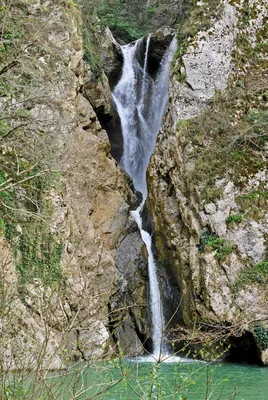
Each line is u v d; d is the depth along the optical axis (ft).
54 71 54.90
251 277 50.57
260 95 59.67
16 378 20.31
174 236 56.85
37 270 46.88
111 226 56.13
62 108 54.24
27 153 48.60
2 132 47.44
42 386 20.29
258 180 54.65
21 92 51.01
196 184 54.80
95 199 55.67
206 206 53.62
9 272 44.29
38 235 47.85
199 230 53.57
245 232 52.37
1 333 20.35
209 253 51.85
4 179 46.55
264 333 48.24
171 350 55.16
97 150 56.80
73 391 19.02
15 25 51.49
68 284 48.32
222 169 54.85
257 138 56.54
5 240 45.83
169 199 58.80
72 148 53.88
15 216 46.73
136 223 58.65
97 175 56.29
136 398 28.53
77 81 57.72
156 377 19.85
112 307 52.70
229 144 55.93
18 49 49.08
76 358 44.78
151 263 59.41
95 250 53.06
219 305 50.34
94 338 47.73
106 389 19.95
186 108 59.36
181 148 57.41
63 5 57.77
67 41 56.85
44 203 49.11
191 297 53.26
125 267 55.36
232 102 58.90
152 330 55.83
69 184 53.11
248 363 49.67
